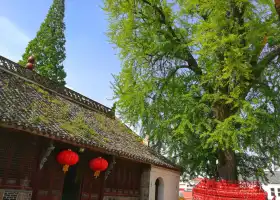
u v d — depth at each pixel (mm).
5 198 8031
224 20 11836
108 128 15570
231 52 11266
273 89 13516
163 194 17250
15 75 12344
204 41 11836
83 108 16109
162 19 15680
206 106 13250
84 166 11430
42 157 9086
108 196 12672
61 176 10164
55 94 14477
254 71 13016
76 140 9359
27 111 9430
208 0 12180
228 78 12484
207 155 16906
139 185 15609
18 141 8633
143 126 16594
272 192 44719
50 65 26344
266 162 17859
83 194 11211
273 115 12984
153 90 15406
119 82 15758
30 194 8781
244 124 11633
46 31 28172
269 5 12555
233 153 13336
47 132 8391
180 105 14727
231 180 12711
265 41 12562
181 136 14430
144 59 15531
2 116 7430
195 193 12391
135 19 15344
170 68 16047
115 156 12180
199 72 15000
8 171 8242
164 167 16812
